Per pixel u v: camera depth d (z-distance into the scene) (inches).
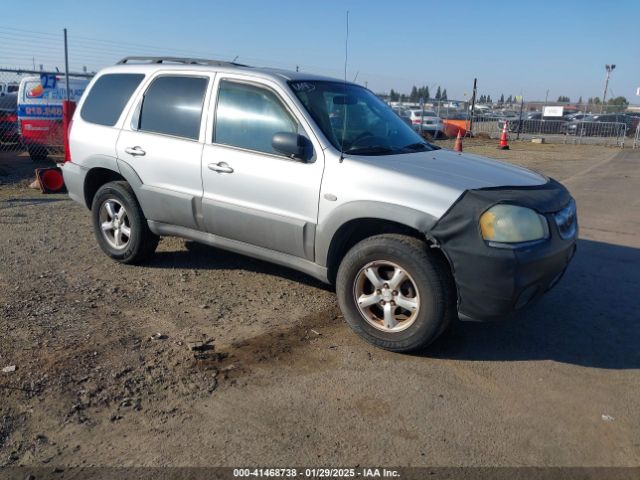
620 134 1104.2
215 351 155.8
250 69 190.2
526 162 666.2
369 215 154.9
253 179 177.5
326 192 163.3
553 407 134.8
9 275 207.9
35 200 341.7
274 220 174.7
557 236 154.9
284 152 165.2
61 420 122.7
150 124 206.2
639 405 136.9
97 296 191.6
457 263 144.8
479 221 142.6
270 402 132.6
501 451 117.8
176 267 223.3
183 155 194.2
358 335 163.6
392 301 155.9
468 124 1077.1
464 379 146.5
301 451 115.8
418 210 148.6
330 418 127.3
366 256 156.5
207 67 197.2
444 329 152.0
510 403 135.9
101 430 120.3
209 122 190.5
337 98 190.7
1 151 582.2
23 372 139.5
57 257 231.5
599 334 176.4
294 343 162.9
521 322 183.3
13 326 164.9
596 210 370.6
